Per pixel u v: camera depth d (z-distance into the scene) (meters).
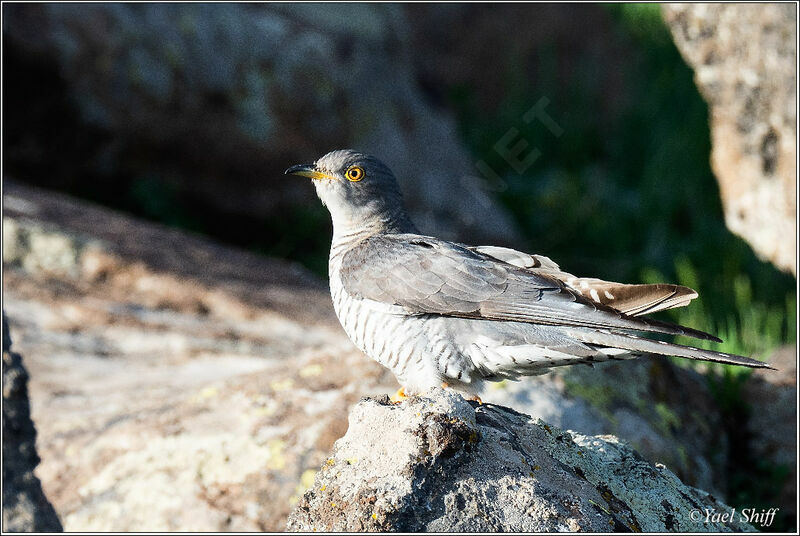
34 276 12.48
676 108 21.78
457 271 6.74
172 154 16.36
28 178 15.67
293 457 7.88
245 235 16.89
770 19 12.73
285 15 17.73
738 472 9.84
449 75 22.78
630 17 23.72
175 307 12.27
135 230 14.14
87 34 15.51
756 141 13.68
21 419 6.49
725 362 5.45
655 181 19.17
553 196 19.11
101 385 10.20
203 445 8.10
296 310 12.60
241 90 16.70
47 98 15.34
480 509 4.87
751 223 14.36
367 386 8.34
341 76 17.77
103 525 7.84
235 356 11.13
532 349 6.32
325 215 17.19
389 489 4.84
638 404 9.06
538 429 5.77
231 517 7.66
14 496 6.28
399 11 21.36
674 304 6.12
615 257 17.53
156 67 16.06
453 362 6.62
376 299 6.88
